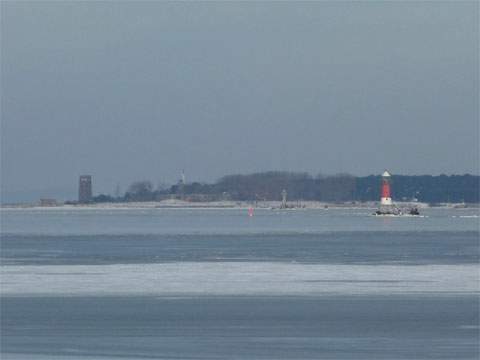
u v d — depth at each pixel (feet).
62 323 484.33
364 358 395.14
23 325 478.59
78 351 410.31
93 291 619.67
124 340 436.76
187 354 403.75
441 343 426.92
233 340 436.35
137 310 529.04
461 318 494.59
